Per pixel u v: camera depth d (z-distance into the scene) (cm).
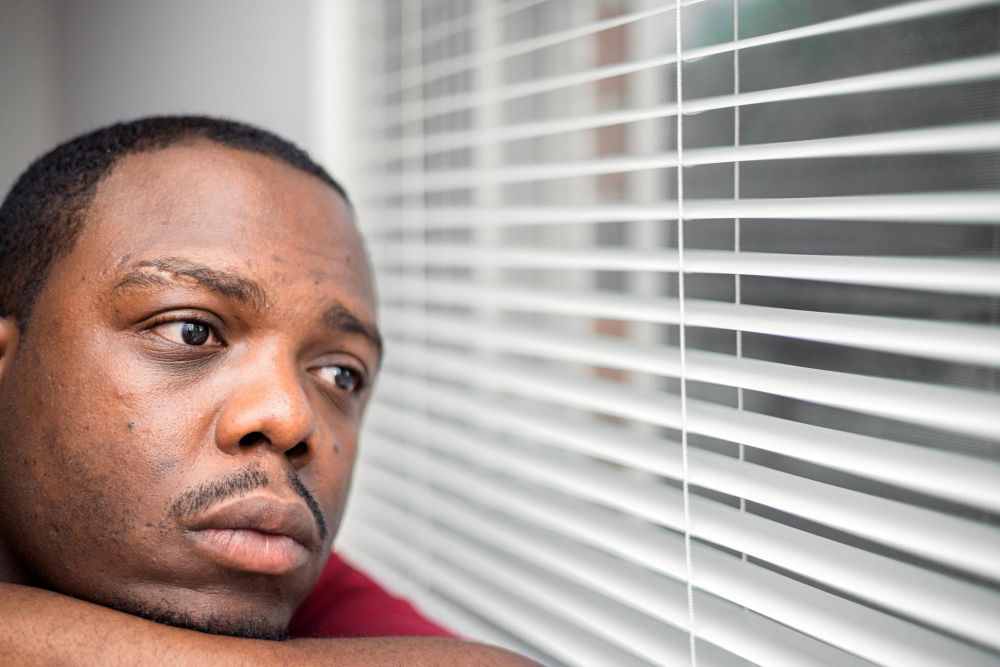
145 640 52
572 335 92
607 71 81
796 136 85
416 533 120
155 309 59
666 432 99
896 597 56
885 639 58
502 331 104
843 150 58
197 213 62
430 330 120
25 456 60
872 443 60
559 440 88
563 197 122
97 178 64
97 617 53
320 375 70
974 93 68
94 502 57
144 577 56
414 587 119
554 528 98
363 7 139
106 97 190
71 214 63
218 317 60
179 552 56
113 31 186
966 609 54
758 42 64
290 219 66
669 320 73
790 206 63
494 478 106
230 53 160
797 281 84
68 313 60
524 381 97
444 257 116
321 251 67
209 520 56
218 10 162
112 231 61
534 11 124
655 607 74
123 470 57
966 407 54
